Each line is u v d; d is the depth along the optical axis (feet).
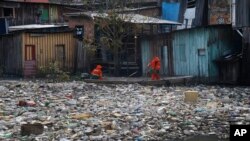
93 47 119.14
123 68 117.60
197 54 103.60
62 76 106.22
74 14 128.36
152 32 121.49
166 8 137.39
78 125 47.96
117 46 113.19
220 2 121.80
